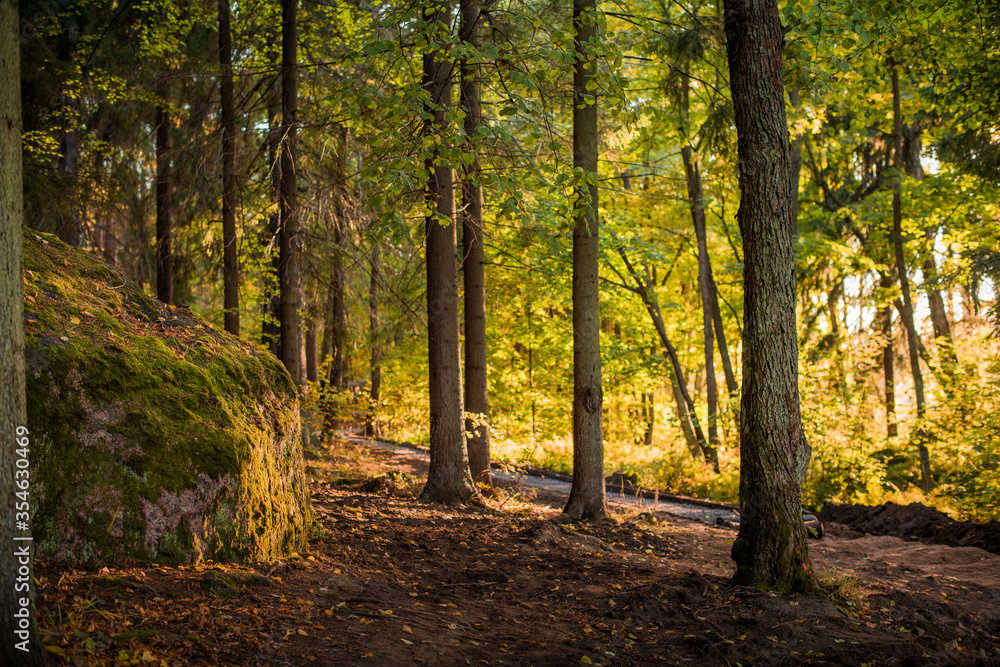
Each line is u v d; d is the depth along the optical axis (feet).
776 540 19.69
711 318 59.47
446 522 28.73
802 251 58.23
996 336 47.75
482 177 22.57
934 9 37.52
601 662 14.96
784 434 19.94
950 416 45.42
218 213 47.78
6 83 9.60
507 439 66.13
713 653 15.51
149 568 15.64
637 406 83.61
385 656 13.88
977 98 40.11
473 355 41.24
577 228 31.83
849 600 19.04
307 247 47.11
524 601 19.27
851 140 64.34
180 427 17.46
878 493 45.06
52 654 10.64
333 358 66.69
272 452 20.22
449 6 30.94
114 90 42.57
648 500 43.34
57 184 36.19
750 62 20.10
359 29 41.91
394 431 84.99
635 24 31.35
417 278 44.65
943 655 15.72
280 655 13.09
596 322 32.37
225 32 44.11
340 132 41.78
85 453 15.87
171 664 11.73
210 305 62.64
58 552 15.05
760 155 20.10
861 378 50.70
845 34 26.86
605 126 44.37
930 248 61.16
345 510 28.45
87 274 20.59
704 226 59.62
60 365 16.17
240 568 17.07
